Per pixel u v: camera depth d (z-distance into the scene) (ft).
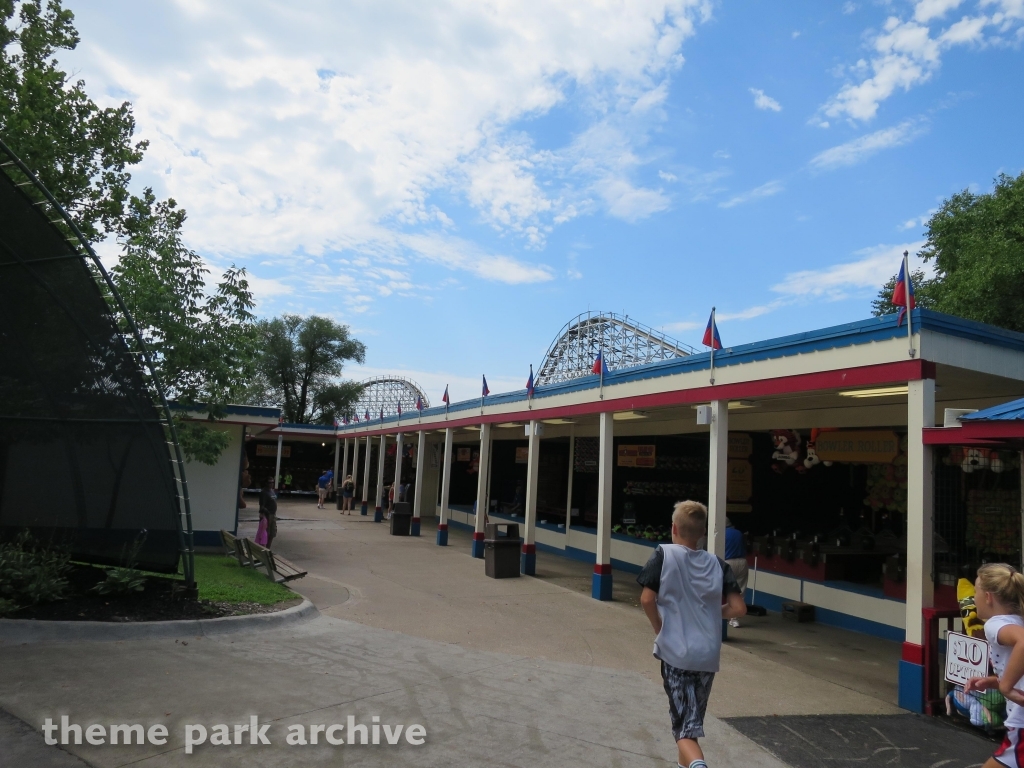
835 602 35.78
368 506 106.11
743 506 47.44
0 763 13.17
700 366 33.99
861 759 17.51
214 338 42.55
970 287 60.70
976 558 27.71
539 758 15.58
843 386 26.27
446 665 22.94
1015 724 11.66
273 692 18.39
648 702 20.54
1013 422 19.80
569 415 45.34
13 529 26.91
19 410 27.25
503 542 46.16
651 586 13.21
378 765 14.52
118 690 17.48
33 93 39.27
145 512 27.30
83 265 25.93
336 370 188.96
